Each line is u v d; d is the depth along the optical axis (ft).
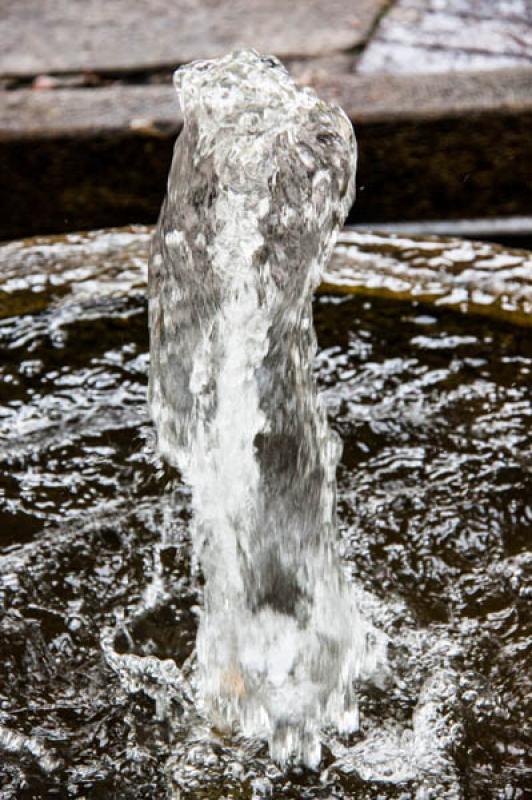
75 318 10.74
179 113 16.22
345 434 10.36
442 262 10.86
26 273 10.93
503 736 7.98
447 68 18.88
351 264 10.86
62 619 9.00
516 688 8.32
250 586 8.66
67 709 8.29
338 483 10.03
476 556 9.43
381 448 10.26
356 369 10.79
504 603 9.04
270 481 8.48
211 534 8.73
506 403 10.43
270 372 8.20
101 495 9.98
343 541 9.58
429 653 8.65
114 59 19.47
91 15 21.29
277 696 8.30
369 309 10.71
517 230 16.70
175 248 7.96
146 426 10.44
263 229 7.66
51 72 19.08
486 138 16.15
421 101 16.12
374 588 9.22
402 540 9.57
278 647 8.51
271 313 7.92
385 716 8.21
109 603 9.16
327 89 16.65
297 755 7.96
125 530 9.71
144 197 16.67
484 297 10.52
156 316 8.34
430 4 21.22
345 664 8.52
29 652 8.73
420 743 7.98
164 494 9.98
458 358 10.65
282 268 7.78
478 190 16.52
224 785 7.77
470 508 9.77
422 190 16.58
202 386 8.32
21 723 8.15
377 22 20.53
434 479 10.01
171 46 19.89
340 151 7.66
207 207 7.70
